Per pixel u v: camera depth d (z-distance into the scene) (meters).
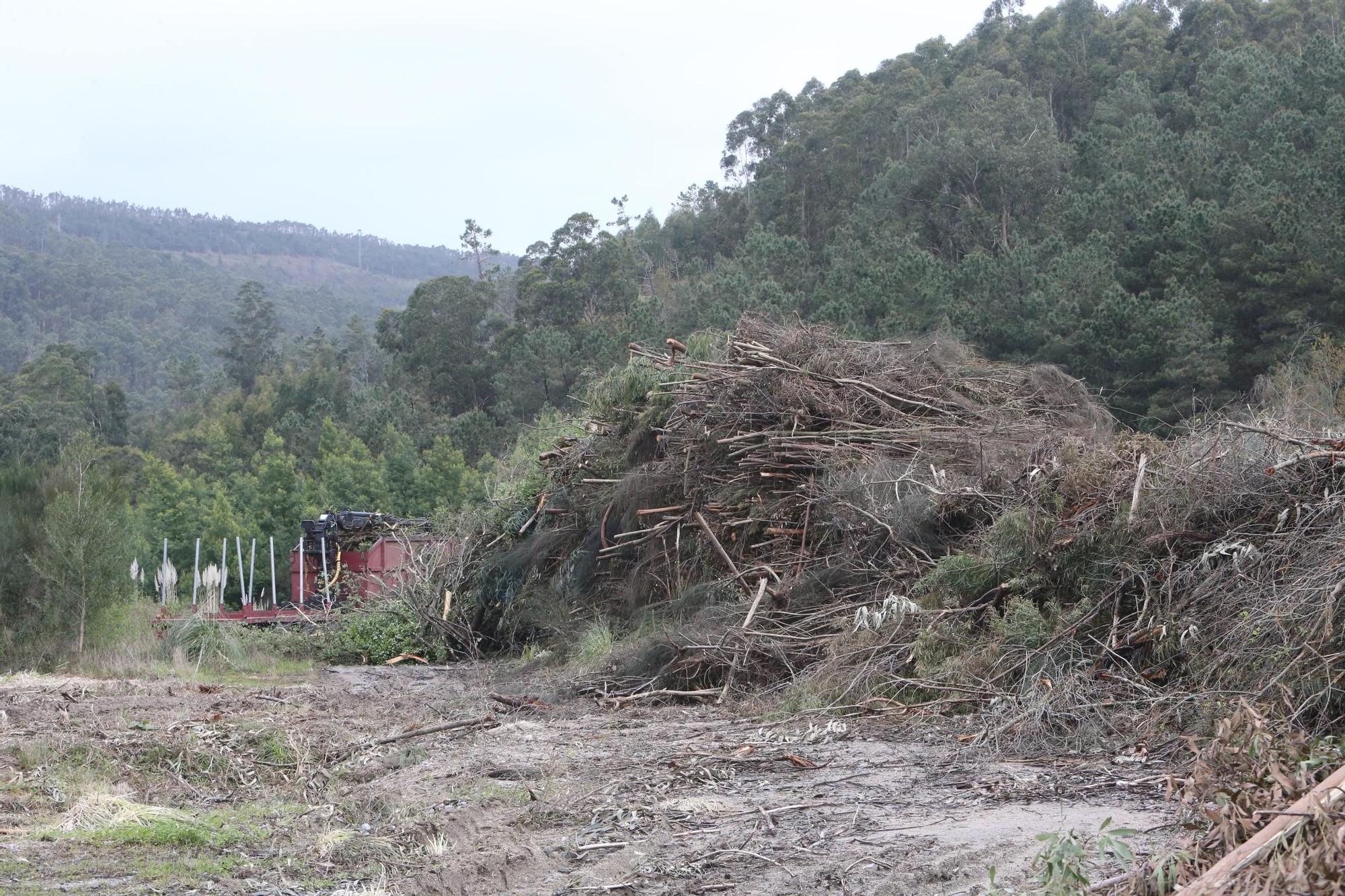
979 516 12.23
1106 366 37.09
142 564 36.41
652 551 15.42
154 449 89.12
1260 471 9.49
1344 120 48.50
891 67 115.88
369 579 21.05
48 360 93.19
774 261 67.75
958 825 6.02
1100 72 94.88
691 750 8.48
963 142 73.25
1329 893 3.50
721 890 5.21
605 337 68.12
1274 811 4.01
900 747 8.33
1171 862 4.22
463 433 66.19
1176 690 8.11
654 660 12.14
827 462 14.31
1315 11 93.06
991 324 42.38
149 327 192.50
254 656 17.36
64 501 16.28
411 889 5.37
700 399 16.33
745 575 13.57
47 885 5.49
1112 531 9.66
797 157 97.19
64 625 16.03
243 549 44.50
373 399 85.38
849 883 5.20
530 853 5.89
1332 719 6.87
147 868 5.81
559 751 8.73
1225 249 38.38
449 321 91.12
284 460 47.00
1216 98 71.44
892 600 10.69
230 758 8.82
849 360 16.17
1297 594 7.75
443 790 7.54
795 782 7.34
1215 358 34.59
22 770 8.30
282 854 6.17
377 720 10.81
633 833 6.25
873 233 68.69
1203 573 8.88
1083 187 60.62
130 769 8.45
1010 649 9.34
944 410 15.59
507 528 19.09
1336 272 35.00
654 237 116.81
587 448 18.55
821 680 10.35
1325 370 22.75
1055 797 6.52
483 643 18.30
